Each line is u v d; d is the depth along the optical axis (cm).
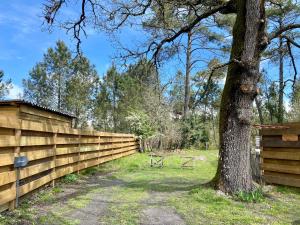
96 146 1313
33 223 498
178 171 1330
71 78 3114
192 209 602
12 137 557
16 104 869
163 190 809
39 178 725
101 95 3584
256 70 717
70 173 994
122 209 605
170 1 938
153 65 1067
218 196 690
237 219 539
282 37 945
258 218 545
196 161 1736
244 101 723
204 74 837
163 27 1026
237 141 723
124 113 3328
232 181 715
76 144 1045
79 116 3231
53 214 558
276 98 1612
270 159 863
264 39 714
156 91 2183
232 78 742
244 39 721
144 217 551
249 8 709
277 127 830
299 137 780
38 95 3142
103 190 816
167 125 2533
